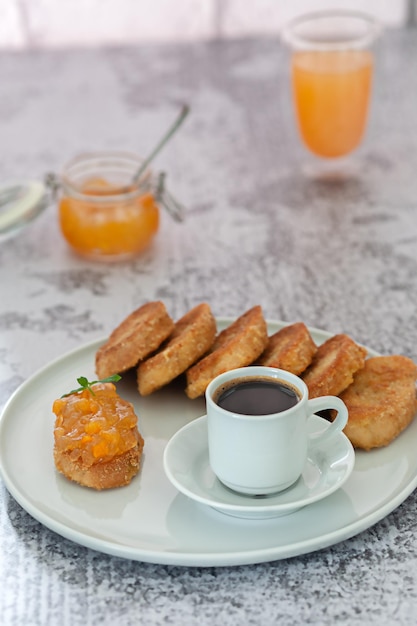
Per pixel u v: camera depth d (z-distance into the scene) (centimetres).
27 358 102
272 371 82
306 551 76
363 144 141
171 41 202
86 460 81
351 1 207
